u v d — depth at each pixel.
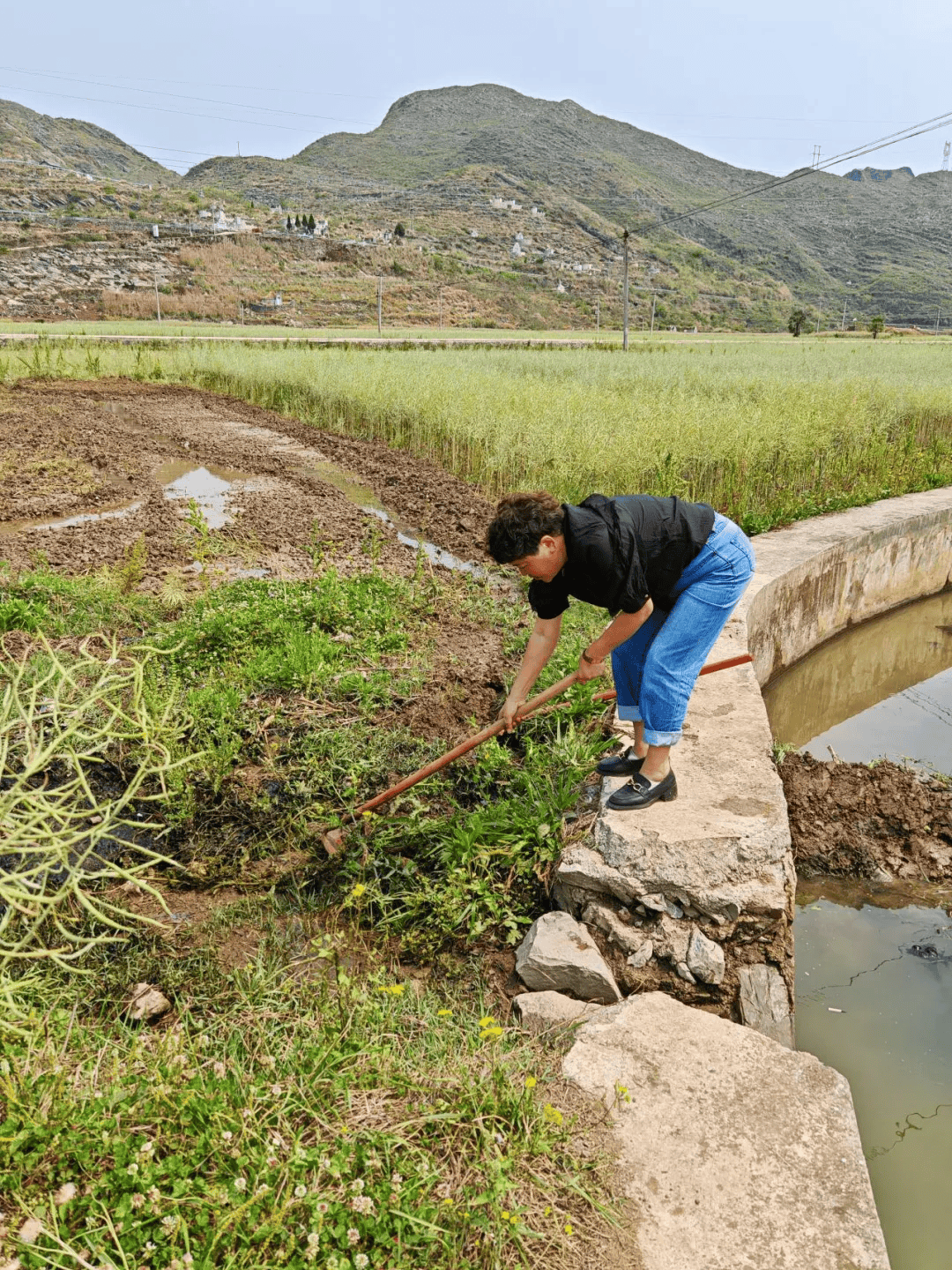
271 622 6.38
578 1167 2.43
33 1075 2.51
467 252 165.62
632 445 10.84
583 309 141.00
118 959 3.46
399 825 4.28
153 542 9.22
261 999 3.21
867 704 8.28
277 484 12.60
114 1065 2.63
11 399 20.58
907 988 4.33
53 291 100.56
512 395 15.46
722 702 5.05
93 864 4.02
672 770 4.20
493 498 11.57
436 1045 2.90
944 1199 3.19
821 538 9.03
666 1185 2.43
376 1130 2.42
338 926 3.82
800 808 5.59
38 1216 2.07
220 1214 2.09
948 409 15.19
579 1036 2.99
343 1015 2.95
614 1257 2.22
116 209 141.25
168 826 4.31
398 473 13.03
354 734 5.13
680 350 47.19
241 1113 2.39
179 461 14.12
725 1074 2.81
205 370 26.16
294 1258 2.04
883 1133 3.47
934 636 10.18
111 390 23.59
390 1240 2.11
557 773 4.55
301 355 27.05
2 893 2.20
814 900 5.05
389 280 125.62
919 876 5.22
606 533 3.25
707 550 3.57
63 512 10.76
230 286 110.12
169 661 5.92
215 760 4.71
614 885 3.66
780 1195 2.41
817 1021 4.09
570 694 5.28
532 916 3.91
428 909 3.86
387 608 7.06
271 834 4.35
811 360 29.25
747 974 3.57
